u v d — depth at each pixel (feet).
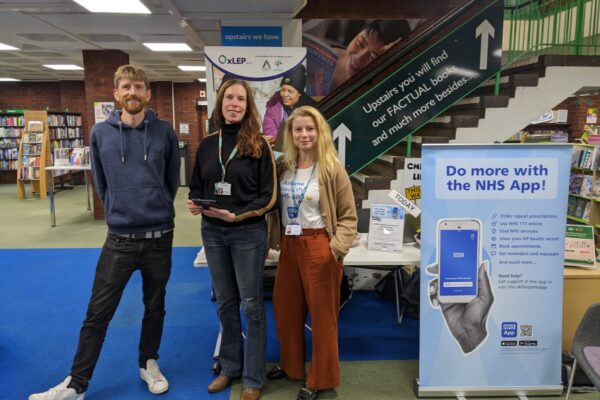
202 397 8.17
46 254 17.22
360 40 16.21
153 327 8.46
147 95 7.50
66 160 23.75
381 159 13.21
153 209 7.66
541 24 16.14
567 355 8.59
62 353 9.73
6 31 20.03
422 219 7.93
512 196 7.89
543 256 7.98
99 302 7.66
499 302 8.03
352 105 11.18
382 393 8.28
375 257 8.60
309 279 7.64
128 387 8.51
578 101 31.37
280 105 11.95
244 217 7.24
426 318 8.05
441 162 7.84
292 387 8.48
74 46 23.57
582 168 18.35
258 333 7.84
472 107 12.66
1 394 8.22
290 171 7.79
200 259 8.80
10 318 11.51
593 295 8.67
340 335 10.66
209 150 7.58
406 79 11.35
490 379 8.09
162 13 17.35
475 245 7.96
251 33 14.25
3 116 37.78
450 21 12.16
